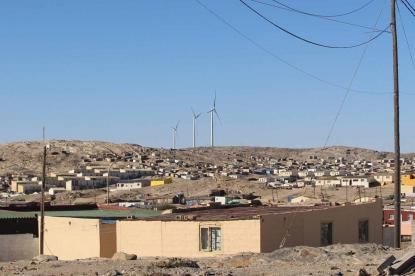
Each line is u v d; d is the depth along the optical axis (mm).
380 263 18328
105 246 37844
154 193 149000
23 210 58125
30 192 177375
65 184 185500
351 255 21250
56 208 58844
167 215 39219
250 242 31156
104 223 38094
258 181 191375
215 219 32406
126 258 24438
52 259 24422
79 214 52062
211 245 32281
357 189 140625
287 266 19391
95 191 157875
